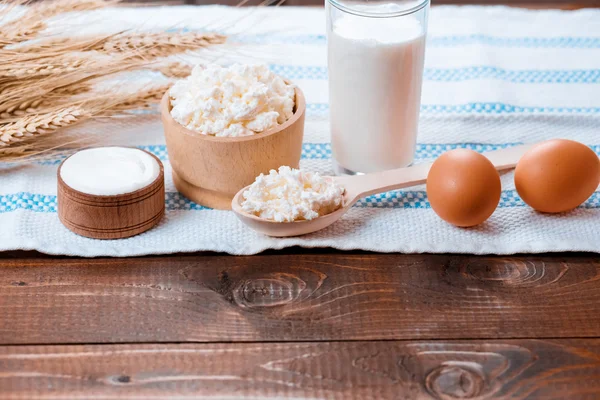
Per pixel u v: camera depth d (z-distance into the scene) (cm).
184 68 86
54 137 84
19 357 67
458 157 74
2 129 77
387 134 79
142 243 74
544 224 77
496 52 96
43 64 80
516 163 80
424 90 91
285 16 101
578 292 72
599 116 87
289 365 67
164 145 85
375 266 73
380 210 78
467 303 71
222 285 72
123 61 82
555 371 67
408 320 70
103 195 73
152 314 70
